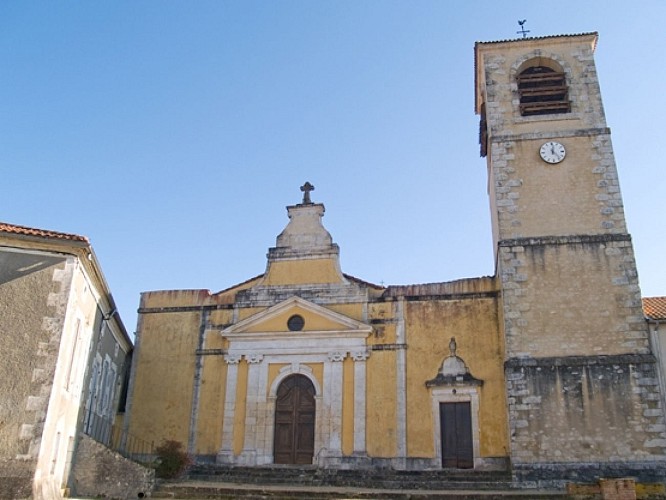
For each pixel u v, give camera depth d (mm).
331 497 17391
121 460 18250
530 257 21484
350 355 23531
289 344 24203
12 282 15500
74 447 18000
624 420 19078
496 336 22531
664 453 18547
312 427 23281
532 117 23578
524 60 24703
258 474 21375
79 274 16312
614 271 20828
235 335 24609
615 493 16078
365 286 24344
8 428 14344
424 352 22969
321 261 25234
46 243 15883
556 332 20438
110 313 20984
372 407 22688
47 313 15344
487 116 24062
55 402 15094
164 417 24281
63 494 17000
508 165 22969
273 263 25672
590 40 24578
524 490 18453
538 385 19875
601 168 22344
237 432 23516
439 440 21797
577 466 18859
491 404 21812
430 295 23625
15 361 14859
